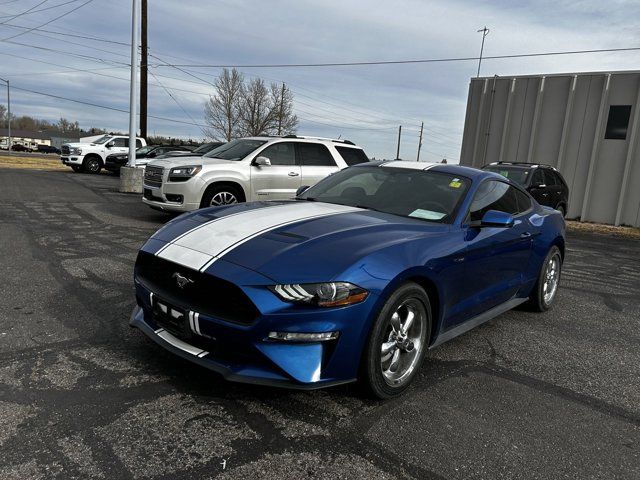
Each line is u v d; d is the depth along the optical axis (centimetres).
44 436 236
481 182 412
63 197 1194
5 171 1928
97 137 2348
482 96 1791
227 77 4819
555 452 256
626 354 411
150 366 316
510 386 332
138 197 1310
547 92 1648
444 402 302
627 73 1500
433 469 234
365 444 250
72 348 335
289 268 263
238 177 855
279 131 5056
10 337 347
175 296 290
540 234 479
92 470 214
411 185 412
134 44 1397
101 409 263
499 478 231
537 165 1198
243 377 260
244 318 261
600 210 1583
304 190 473
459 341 415
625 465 250
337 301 258
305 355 261
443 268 322
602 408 311
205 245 297
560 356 395
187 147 2050
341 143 990
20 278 492
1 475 206
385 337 294
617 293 636
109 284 488
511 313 511
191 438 243
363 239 300
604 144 1559
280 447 242
